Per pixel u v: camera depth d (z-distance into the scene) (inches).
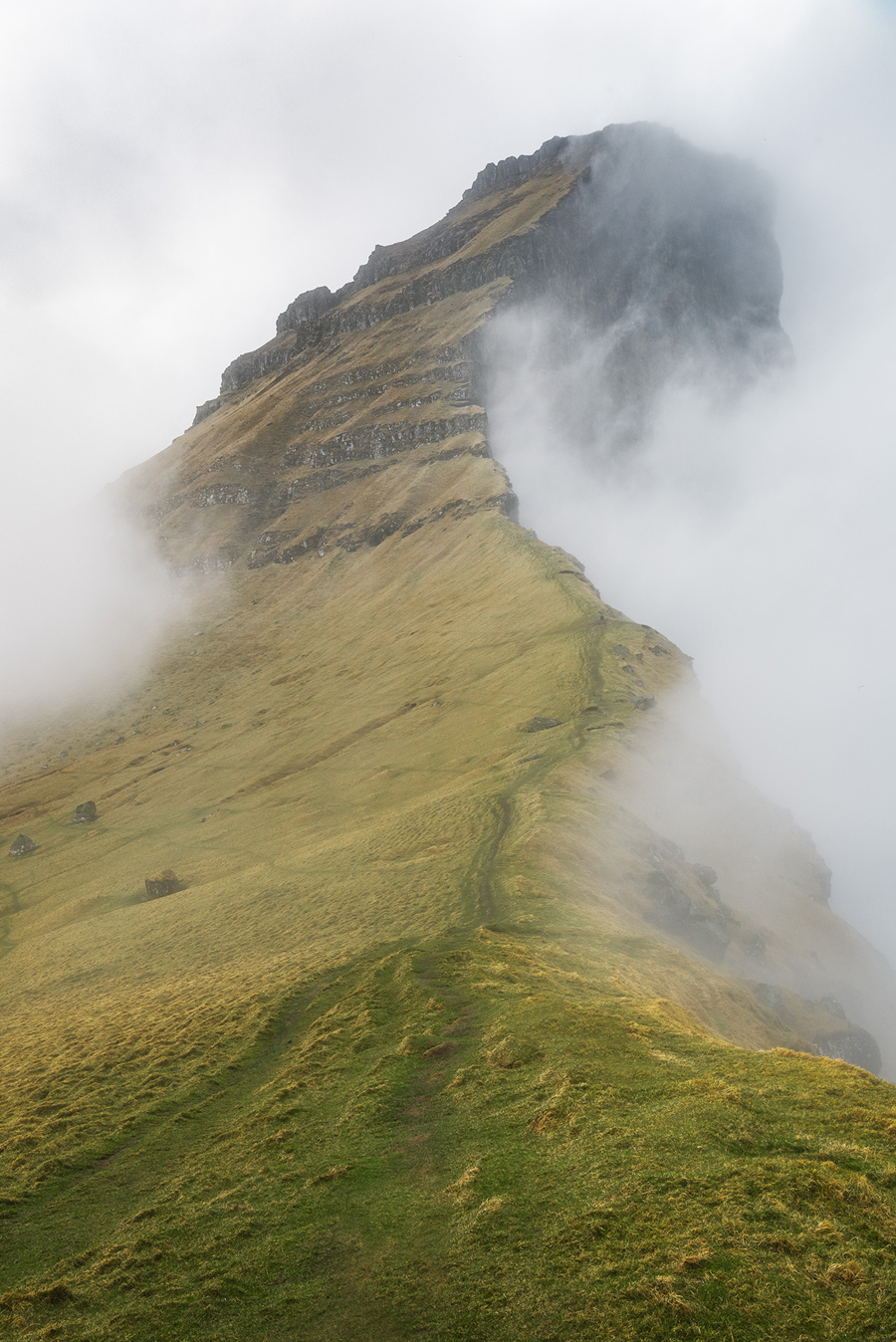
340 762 5541.3
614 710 4554.6
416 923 2308.1
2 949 4037.9
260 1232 938.1
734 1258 733.9
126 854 5157.5
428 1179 986.7
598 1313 710.5
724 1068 1117.1
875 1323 647.8
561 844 2719.0
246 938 2736.2
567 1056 1214.9
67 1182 1187.9
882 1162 826.8
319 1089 1316.4
